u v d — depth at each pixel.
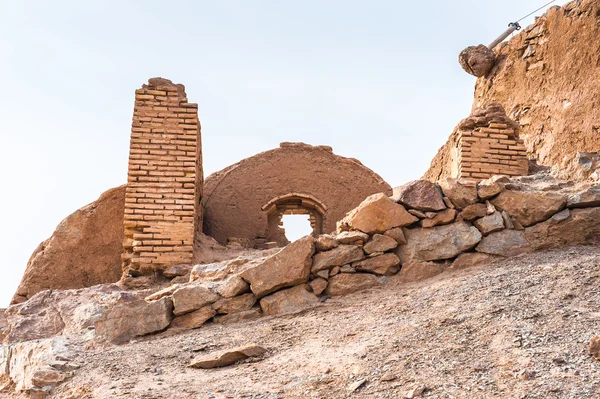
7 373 9.04
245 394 6.36
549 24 16.86
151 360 7.75
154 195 13.33
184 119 13.82
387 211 9.67
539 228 9.64
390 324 7.64
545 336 6.54
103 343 8.89
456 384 5.95
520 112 17.23
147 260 12.80
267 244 17.08
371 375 6.39
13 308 11.19
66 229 14.66
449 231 9.68
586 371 5.82
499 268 9.03
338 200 17.92
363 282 9.39
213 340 8.30
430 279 9.33
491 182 9.96
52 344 8.68
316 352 7.29
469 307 7.57
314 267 9.41
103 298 10.93
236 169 17.89
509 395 5.64
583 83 15.47
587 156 10.88
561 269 8.25
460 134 13.87
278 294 9.26
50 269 14.44
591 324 6.65
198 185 15.17
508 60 18.12
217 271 10.03
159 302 9.15
